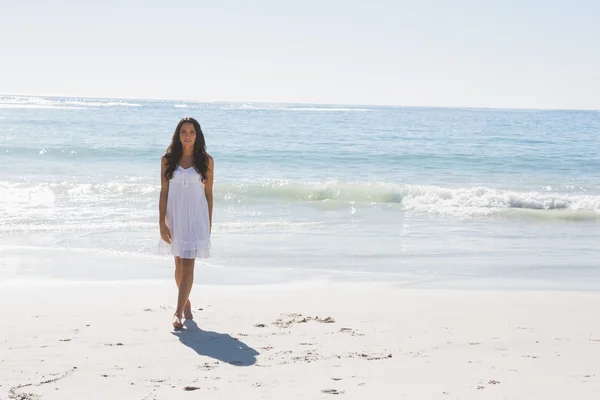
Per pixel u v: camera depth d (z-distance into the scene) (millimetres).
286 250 10711
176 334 5406
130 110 88188
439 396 3867
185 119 5559
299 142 33625
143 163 23719
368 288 8000
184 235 5559
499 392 3951
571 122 75000
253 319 6059
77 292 7340
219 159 25969
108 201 15664
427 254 10680
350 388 4012
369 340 5297
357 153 28734
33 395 3826
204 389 3969
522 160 27703
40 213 13789
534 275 9148
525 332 5730
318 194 17797
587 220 15094
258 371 4371
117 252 10062
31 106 95062
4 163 22672
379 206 16500
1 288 7496
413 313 6523
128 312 6266
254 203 16625
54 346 4969
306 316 6254
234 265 9414
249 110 106062
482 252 10992
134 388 3980
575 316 6512
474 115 110875
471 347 5141
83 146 27797
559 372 4422
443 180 22062
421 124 61500
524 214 15578
